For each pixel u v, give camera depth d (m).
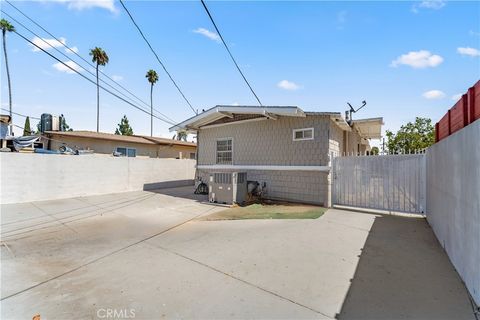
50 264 3.65
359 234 4.87
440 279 2.95
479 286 2.32
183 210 7.88
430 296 2.58
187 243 4.57
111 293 2.77
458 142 3.12
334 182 7.93
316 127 8.41
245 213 7.15
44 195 9.84
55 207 8.39
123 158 12.56
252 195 9.53
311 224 5.67
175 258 3.82
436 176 4.61
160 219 6.66
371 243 4.32
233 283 2.96
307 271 3.25
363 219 6.13
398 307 2.39
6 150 9.94
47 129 17.00
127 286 2.93
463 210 2.88
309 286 2.85
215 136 11.93
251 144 10.35
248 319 2.25
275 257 3.75
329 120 8.17
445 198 3.85
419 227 5.34
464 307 2.37
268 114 8.98
